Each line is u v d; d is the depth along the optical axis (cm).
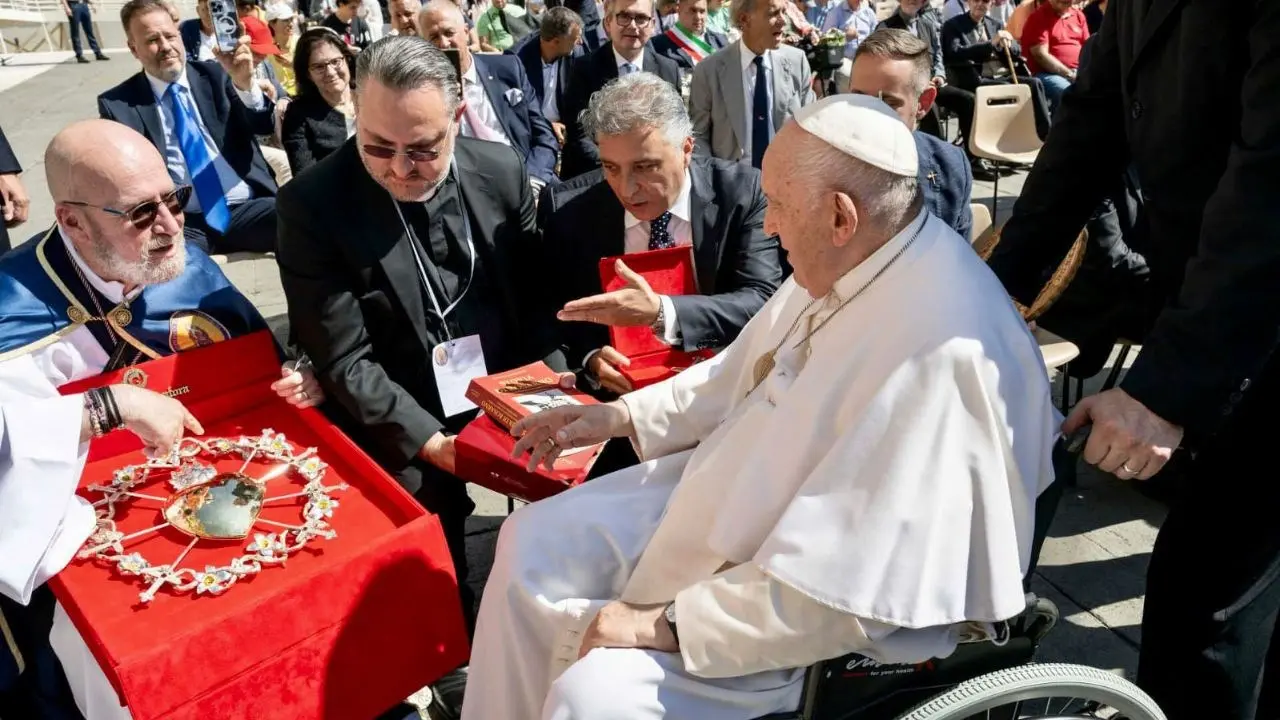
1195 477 180
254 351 223
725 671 154
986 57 737
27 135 931
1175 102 168
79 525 177
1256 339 142
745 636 150
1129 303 277
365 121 211
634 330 247
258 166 432
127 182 191
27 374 194
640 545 196
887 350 154
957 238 166
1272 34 142
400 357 239
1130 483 315
